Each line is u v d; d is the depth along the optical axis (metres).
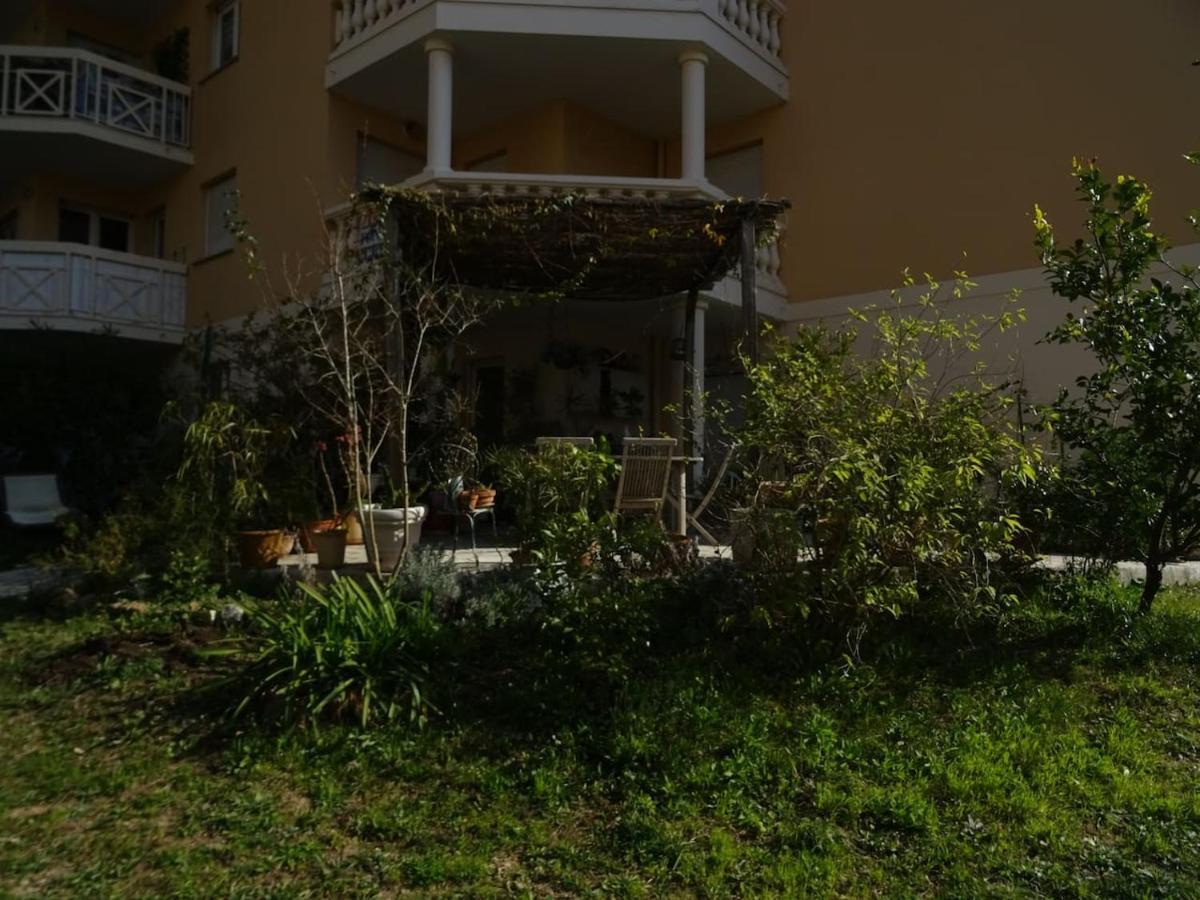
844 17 11.73
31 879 3.13
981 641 5.44
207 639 5.43
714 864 3.29
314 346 8.21
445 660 4.86
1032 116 10.05
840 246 11.58
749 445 5.01
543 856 3.34
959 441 4.95
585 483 5.06
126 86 14.17
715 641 5.22
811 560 4.88
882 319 5.96
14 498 10.70
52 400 12.04
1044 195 9.92
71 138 13.70
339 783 3.83
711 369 12.16
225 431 6.72
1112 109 9.50
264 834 3.42
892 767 3.97
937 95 10.82
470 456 8.41
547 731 4.24
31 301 13.15
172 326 14.52
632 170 13.06
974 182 10.45
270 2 13.31
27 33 16.17
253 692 4.37
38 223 15.10
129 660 5.12
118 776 3.87
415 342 8.57
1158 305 5.53
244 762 3.96
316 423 8.31
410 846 3.39
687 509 8.32
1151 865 3.33
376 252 8.73
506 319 11.72
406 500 6.51
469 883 3.15
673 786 3.78
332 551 6.75
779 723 4.34
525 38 10.49
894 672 4.95
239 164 13.73
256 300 12.92
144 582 6.23
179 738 4.24
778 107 12.30
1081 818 3.64
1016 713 4.51
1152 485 5.64
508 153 12.71
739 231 7.77
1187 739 4.32
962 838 3.48
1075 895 3.13
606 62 11.07
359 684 4.42
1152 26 9.27
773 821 3.59
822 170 11.82
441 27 10.29
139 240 16.20
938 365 9.01
